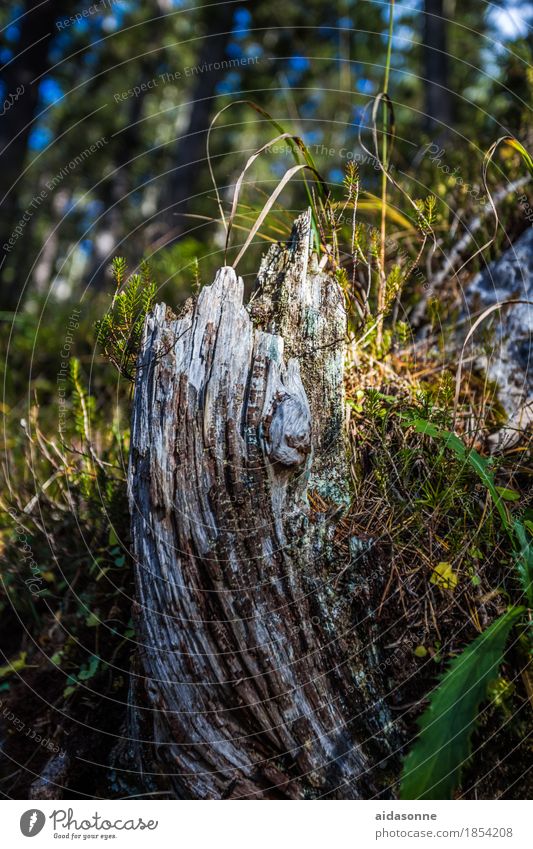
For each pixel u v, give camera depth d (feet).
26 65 22.40
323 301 5.33
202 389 4.66
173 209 24.66
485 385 6.34
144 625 4.66
